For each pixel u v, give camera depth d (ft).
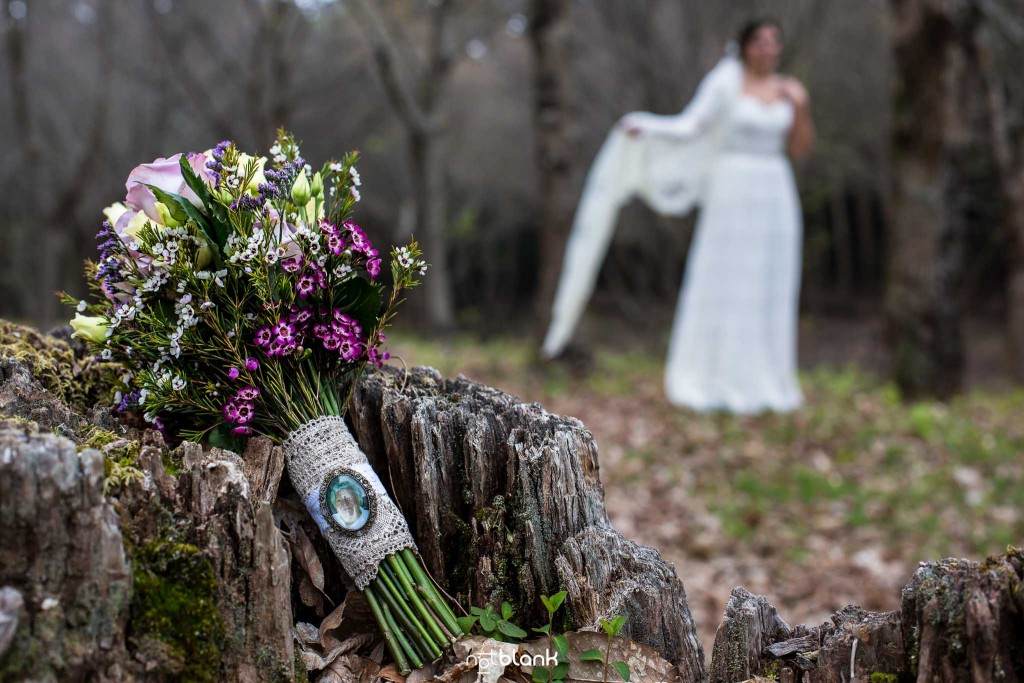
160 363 5.20
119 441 4.81
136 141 55.88
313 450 5.13
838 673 4.74
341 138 59.72
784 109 21.83
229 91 57.88
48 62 54.90
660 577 5.08
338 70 57.21
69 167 55.11
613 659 4.87
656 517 15.35
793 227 22.41
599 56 47.75
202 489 4.56
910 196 23.41
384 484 5.68
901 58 23.39
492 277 65.77
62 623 3.84
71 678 3.85
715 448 18.85
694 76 41.83
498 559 5.24
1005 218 30.78
